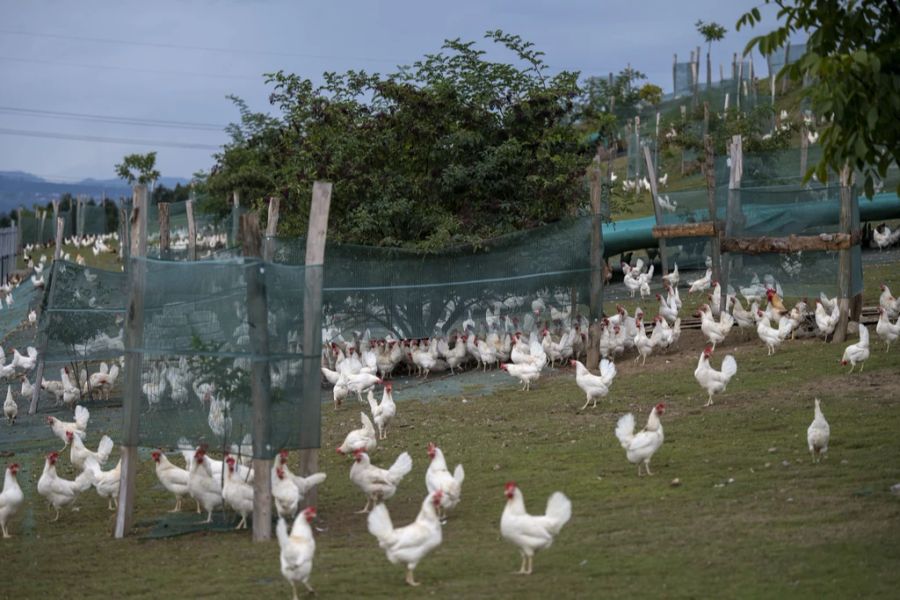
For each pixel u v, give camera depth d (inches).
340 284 889.5
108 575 442.3
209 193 2111.2
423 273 921.5
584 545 427.5
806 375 773.3
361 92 1136.8
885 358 802.8
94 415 930.1
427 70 1119.6
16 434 863.7
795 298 1189.1
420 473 613.3
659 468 558.6
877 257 1413.6
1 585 434.3
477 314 947.3
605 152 2401.6
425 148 1107.9
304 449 518.9
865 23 439.8
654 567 390.0
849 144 428.1
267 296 485.7
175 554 472.1
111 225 3248.0
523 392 850.1
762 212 975.6
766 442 593.0
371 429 632.4
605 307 1270.9
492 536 457.4
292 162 1155.3
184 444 515.8
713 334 922.7
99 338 920.3
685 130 2303.2
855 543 399.9
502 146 1072.2
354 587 392.5
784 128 2123.5
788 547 401.4
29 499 626.5
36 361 997.8
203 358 502.0
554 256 943.0
